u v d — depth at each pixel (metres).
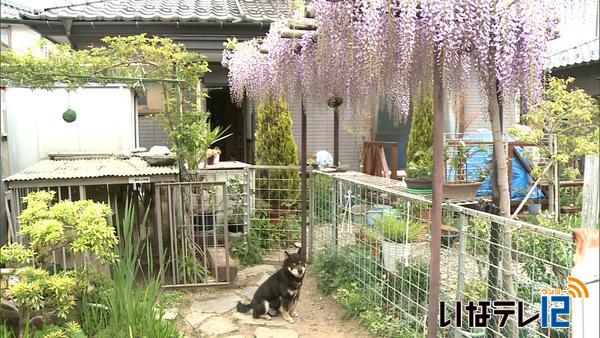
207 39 6.81
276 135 6.65
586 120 5.45
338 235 4.77
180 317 4.02
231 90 5.17
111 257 3.04
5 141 5.98
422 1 2.48
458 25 2.48
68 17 6.38
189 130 5.07
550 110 5.41
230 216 5.80
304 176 5.13
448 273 3.43
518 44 2.63
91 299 3.32
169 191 4.55
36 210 2.94
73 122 6.16
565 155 5.37
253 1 7.98
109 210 3.13
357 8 2.73
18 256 2.80
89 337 3.09
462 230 2.98
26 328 2.73
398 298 3.80
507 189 2.96
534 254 3.03
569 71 8.25
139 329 3.01
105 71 5.13
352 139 8.25
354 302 4.01
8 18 6.44
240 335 3.72
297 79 4.18
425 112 7.02
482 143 6.00
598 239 1.50
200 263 4.88
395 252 3.79
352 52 2.85
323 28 2.87
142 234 5.02
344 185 4.65
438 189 2.70
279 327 3.85
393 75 2.82
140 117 7.77
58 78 4.69
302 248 4.86
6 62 4.50
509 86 2.68
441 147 2.66
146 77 5.20
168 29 6.69
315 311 4.18
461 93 2.89
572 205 6.40
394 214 3.92
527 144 6.24
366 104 3.66
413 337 3.34
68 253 4.03
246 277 5.02
